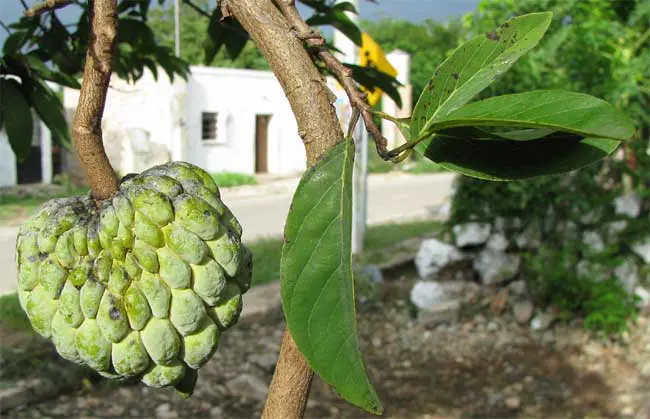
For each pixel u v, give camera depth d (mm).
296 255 851
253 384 4852
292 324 829
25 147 1803
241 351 5480
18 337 5168
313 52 1093
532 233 6109
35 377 4582
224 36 2205
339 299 831
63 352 1094
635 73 5281
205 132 18547
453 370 5215
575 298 5852
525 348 5570
